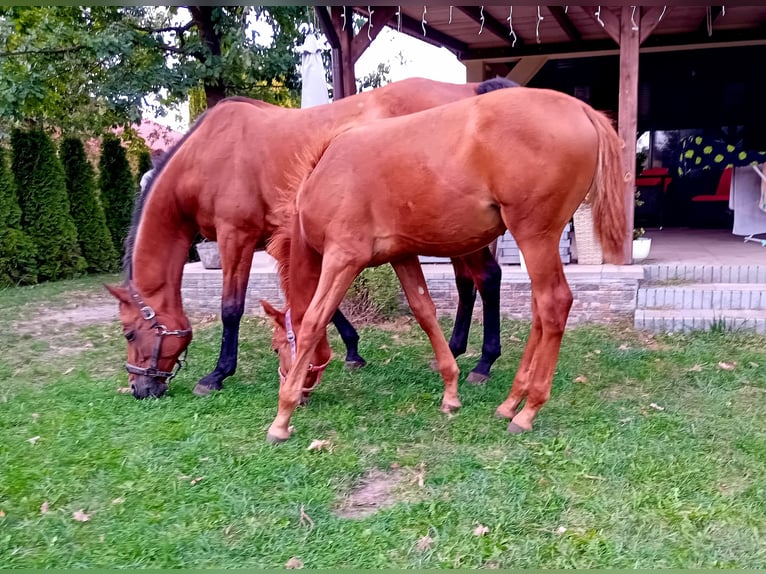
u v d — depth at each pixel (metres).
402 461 2.96
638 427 3.24
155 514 2.54
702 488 2.62
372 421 3.47
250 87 11.68
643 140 9.91
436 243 3.04
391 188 2.97
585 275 5.50
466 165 2.84
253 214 4.04
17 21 10.59
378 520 2.46
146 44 9.84
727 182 8.80
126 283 3.92
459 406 3.59
